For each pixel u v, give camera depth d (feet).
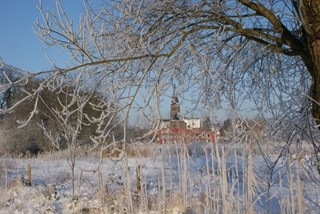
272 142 18.72
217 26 17.51
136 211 18.28
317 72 14.99
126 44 16.15
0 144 75.72
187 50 18.03
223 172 15.08
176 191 19.89
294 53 17.81
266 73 21.62
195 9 17.56
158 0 17.25
